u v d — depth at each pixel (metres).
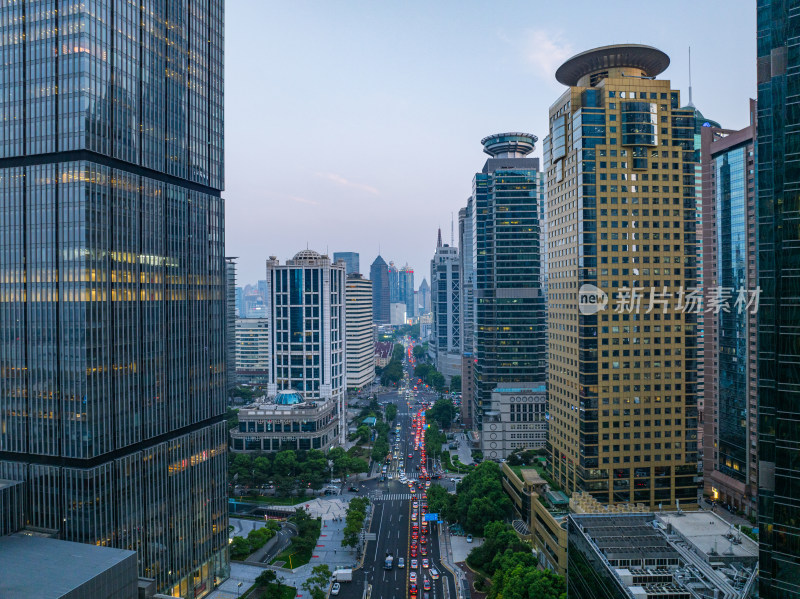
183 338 161.38
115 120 136.88
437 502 199.00
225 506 174.62
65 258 127.12
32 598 97.69
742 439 197.50
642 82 190.75
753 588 91.56
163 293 153.25
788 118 69.88
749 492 192.62
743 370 197.12
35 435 130.88
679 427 186.50
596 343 184.38
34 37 131.88
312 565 169.88
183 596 153.62
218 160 182.50
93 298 127.75
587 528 117.06
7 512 126.38
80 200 125.94
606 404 184.00
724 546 107.56
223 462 175.12
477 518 187.25
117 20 137.88
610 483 183.62
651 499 185.62
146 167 148.38
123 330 137.25
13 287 132.88
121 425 135.75
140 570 139.62
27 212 131.38
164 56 156.25
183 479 156.25
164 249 154.38
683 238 189.75
